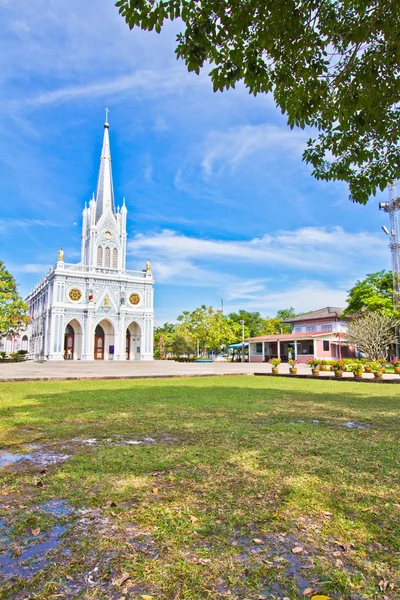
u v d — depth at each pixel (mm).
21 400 9289
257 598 1989
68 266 43219
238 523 2779
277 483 3559
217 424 6254
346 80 4992
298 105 5043
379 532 2676
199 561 2311
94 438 5285
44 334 43844
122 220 47312
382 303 34219
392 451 4645
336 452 4594
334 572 2207
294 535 2625
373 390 12289
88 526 2736
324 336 38219
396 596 2021
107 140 49531
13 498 3230
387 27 4332
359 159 5930
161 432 5645
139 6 3793
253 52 4285
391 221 40188
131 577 2162
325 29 4484
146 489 3406
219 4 3867
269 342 47719
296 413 7410
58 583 2111
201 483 3551
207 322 51094
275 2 3836
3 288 34938
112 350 44125
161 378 18297
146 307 46250
